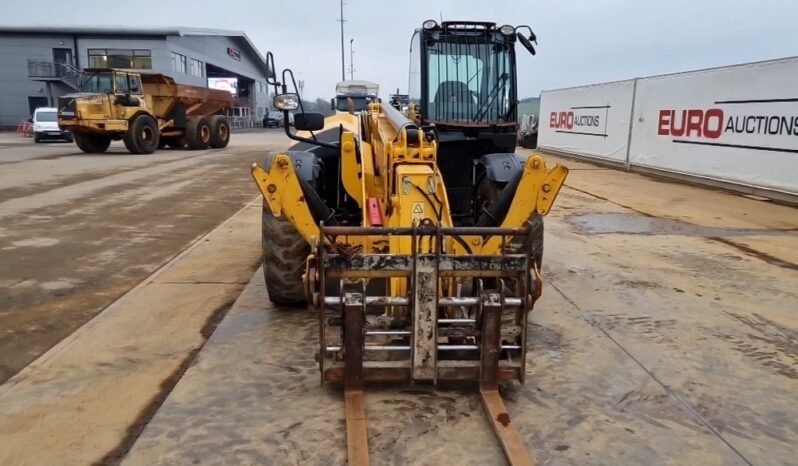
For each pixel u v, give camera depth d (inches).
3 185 445.1
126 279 207.6
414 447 104.0
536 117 1095.6
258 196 402.3
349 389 118.2
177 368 135.0
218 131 877.8
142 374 131.9
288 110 159.3
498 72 220.2
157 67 1605.6
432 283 115.0
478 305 118.0
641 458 102.6
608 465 100.4
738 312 176.7
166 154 761.6
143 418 113.7
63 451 102.8
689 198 407.2
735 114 430.6
